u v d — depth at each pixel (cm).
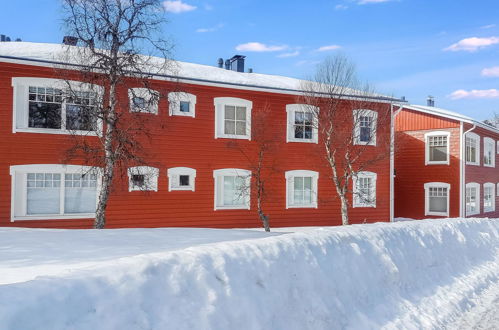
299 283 603
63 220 1441
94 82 1257
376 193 1989
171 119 1614
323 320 582
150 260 479
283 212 1814
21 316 335
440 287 886
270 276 568
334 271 682
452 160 2256
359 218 1953
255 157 1764
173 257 504
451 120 2266
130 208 1542
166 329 411
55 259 662
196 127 1666
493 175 2650
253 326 486
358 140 1859
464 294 877
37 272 571
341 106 1789
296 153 1841
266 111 1773
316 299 605
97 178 1481
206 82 1652
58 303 367
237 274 530
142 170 1535
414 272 888
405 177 2470
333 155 1719
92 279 413
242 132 1764
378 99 1888
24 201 1386
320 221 1884
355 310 653
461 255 1123
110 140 1216
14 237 893
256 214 1767
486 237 1325
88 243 830
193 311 447
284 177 1814
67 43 1220
